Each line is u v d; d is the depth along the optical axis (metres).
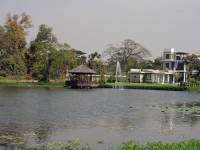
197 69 151.25
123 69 176.12
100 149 25.61
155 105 62.09
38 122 37.81
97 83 119.56
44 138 28.98
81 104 60.72
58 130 33.12
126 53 181.00
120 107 57.34
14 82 121.88
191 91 113.12
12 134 30.31
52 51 130.38
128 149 22.12
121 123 38.84
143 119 42.66
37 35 142.62
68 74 126.94
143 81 159.00
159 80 160.88
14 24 133.75
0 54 130.62
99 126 36.22
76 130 33.34
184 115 47.28
